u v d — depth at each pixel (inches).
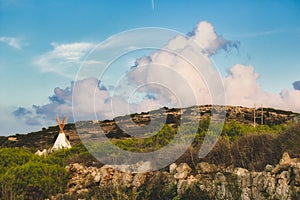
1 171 714.8
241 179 488.7
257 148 559.2
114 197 559.8
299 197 437.7
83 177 660.7
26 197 631.8
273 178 466.3
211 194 498.3
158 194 541.0
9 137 1932.8
